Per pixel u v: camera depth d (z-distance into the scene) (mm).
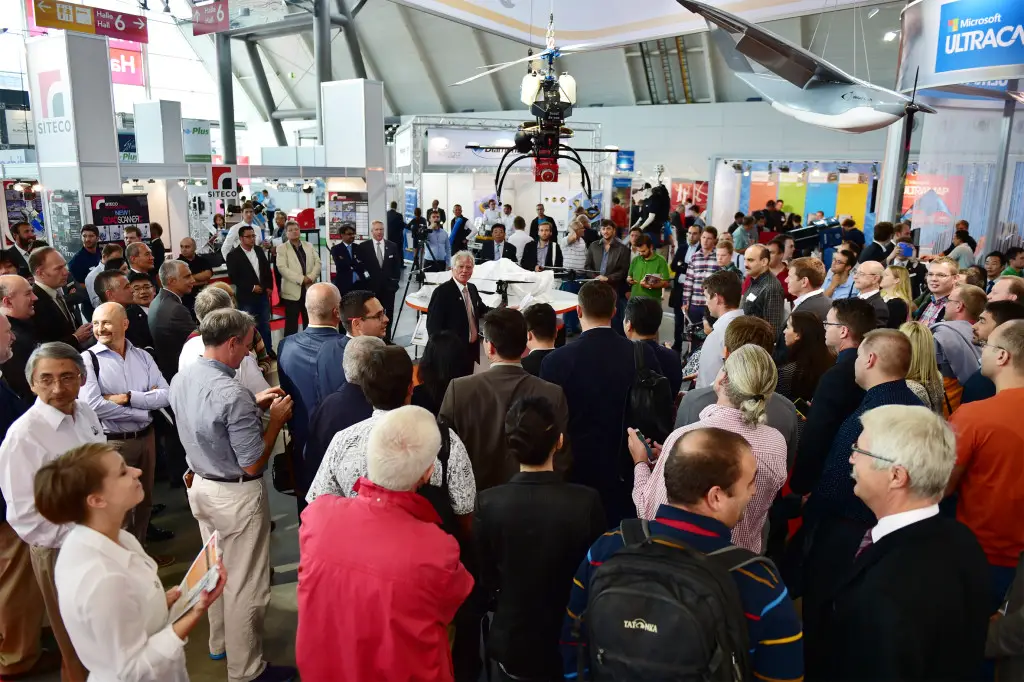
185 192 9227
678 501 1366
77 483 1478
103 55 7105
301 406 2705
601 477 2537
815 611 1891
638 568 1242
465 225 11367
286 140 22109
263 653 2639
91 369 2920
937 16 4176
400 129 12711
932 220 7488
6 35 16500
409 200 14281
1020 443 1878
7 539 2410
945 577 1329
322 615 1502
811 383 2742
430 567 1455
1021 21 3752
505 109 18156
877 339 1990
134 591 1515
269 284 6652
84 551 1498
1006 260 5664
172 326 3793
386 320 3025
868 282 3770
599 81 16375
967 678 1354
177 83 22469
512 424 1763
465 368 2773
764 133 14531
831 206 12969
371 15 17094
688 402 2244
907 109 4102
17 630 2447
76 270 6012
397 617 1440
